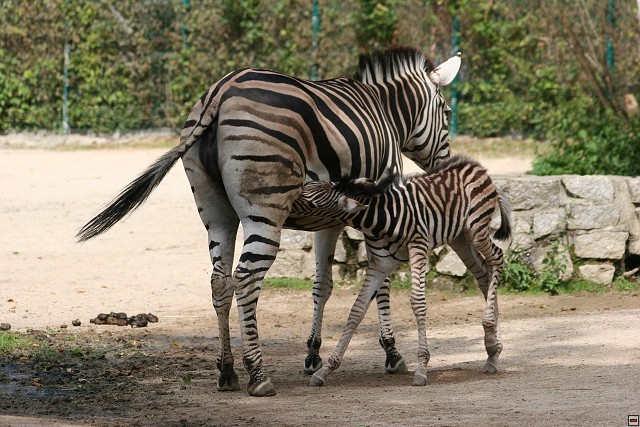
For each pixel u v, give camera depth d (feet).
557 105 92.32
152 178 28.96
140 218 65.26
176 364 34.96
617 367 32.22
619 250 47.93
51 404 28.63
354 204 29.55
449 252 48.49
